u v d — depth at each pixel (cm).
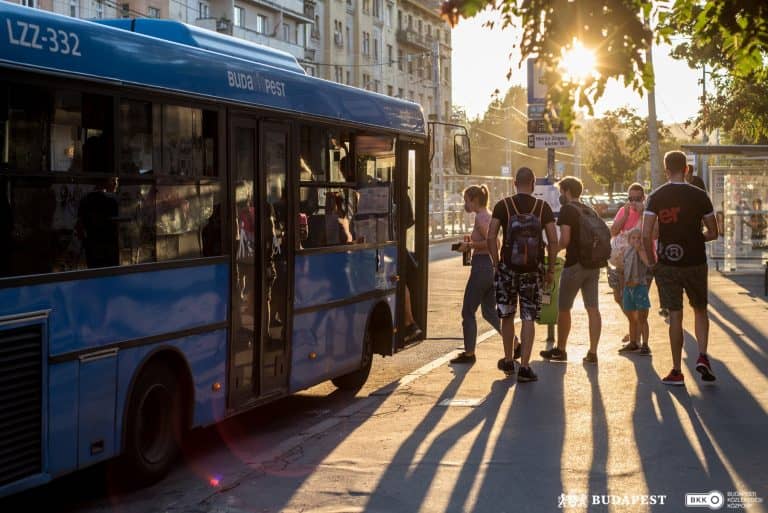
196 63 775
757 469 714
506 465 736
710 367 1034
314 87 966
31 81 599
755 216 2464
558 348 1192
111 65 669
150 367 717
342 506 650
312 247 957
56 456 617
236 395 827
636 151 5109
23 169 592
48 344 609
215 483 728
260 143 865
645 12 526
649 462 736
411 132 1193
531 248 1054
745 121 2627
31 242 597
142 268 698
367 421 905
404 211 1171
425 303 1232
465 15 487
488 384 1057
